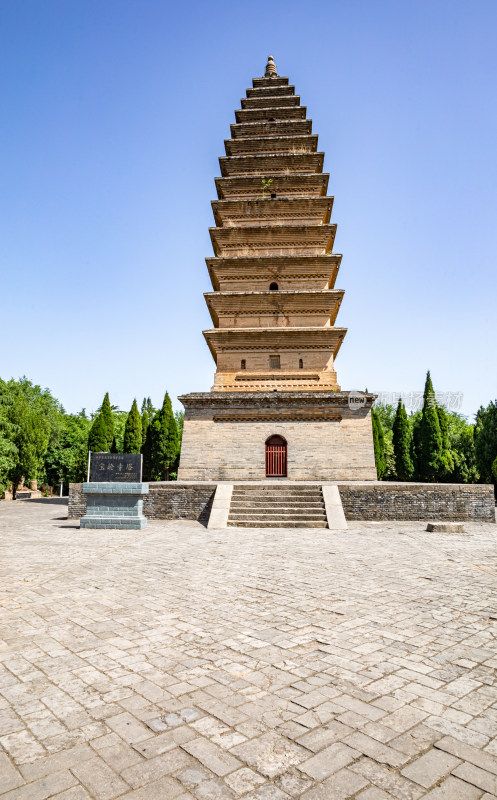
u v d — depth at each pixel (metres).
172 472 55.72
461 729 5.60
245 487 26.48
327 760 5.03
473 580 12.67
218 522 23.31
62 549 17.61
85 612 9.92
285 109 41.03
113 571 13.77
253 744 5.30
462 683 6.75
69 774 4.83
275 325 35.88
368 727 5.63
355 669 7.17
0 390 52.59
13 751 5.21
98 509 24.52
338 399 32.97
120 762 5.02
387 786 4.64
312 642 8.23
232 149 39.78
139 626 9.06
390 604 10.45
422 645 8.12
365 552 16.73
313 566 14.41
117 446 74.00
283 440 33.22
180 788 4.62
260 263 36.12
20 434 52.19
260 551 16.97
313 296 35.25
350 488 25.86
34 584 12.25
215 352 38.53
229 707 6.08
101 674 7.04
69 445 77.38
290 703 6.17
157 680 6.84
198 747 5.26
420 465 54.53
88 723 5.75
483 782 4.70
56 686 6.68
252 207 37.41
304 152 39.38
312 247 36.91
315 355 35.25
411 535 20.77
